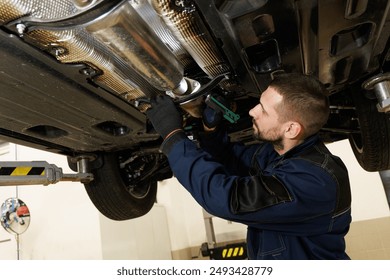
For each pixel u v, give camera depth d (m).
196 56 0.88
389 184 2.44
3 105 0.88
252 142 1.69
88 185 1.61
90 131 1.16
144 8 0.75
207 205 0.87
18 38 0.69
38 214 3.34
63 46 0.74
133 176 1.73
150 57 0.83
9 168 1.12
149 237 3.77
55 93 0.88
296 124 0.95
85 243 3.06
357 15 0.72
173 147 0.91
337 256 0.95
